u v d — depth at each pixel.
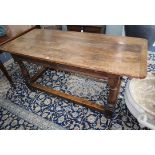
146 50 1.54
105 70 1.32
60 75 2.54
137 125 1.76
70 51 1.64
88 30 3.31
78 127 1.80
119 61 1.41
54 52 1.65
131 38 1.79
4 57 3.01
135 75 1.24
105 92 2.17
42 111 2.02
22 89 2.38
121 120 1.83
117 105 1.99
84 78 2.42
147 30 2.18
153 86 1.61
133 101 1.50
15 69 2.81
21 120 1.95
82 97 2.14
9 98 2.25
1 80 2.60
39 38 2.00
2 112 2.07
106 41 1.76
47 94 2.24
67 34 2.03
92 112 1.94
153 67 2.54
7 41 1.98
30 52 1.70
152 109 1.41
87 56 1.53
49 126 1.84
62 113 1.97
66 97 2.00
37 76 2.39
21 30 2.40
